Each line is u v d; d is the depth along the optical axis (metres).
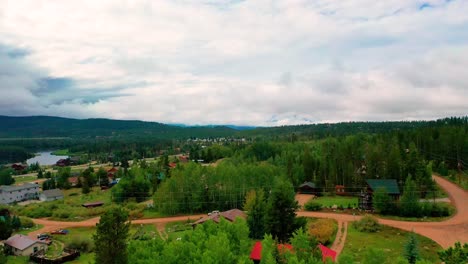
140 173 137.12
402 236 71.50
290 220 66.12
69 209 111.12
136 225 91.50
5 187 142.62
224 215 79.12
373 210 92.50
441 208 85.75
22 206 122.94
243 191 102.00
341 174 123.00
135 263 42.31
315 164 130.50
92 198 133.00
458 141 125.88
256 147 177.00
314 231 68.62
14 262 65.75
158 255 42.94
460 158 125.00
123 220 44.09
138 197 123.06
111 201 123.06
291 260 35.34
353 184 119.06
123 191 122.31
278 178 104.94
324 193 117.31
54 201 128.50
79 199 131.75
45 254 71.06
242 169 106.88
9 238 76.38
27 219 97.19
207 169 109.19
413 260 51.94
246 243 47.03
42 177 198.38
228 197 103.00
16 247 71.56
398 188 95.12
